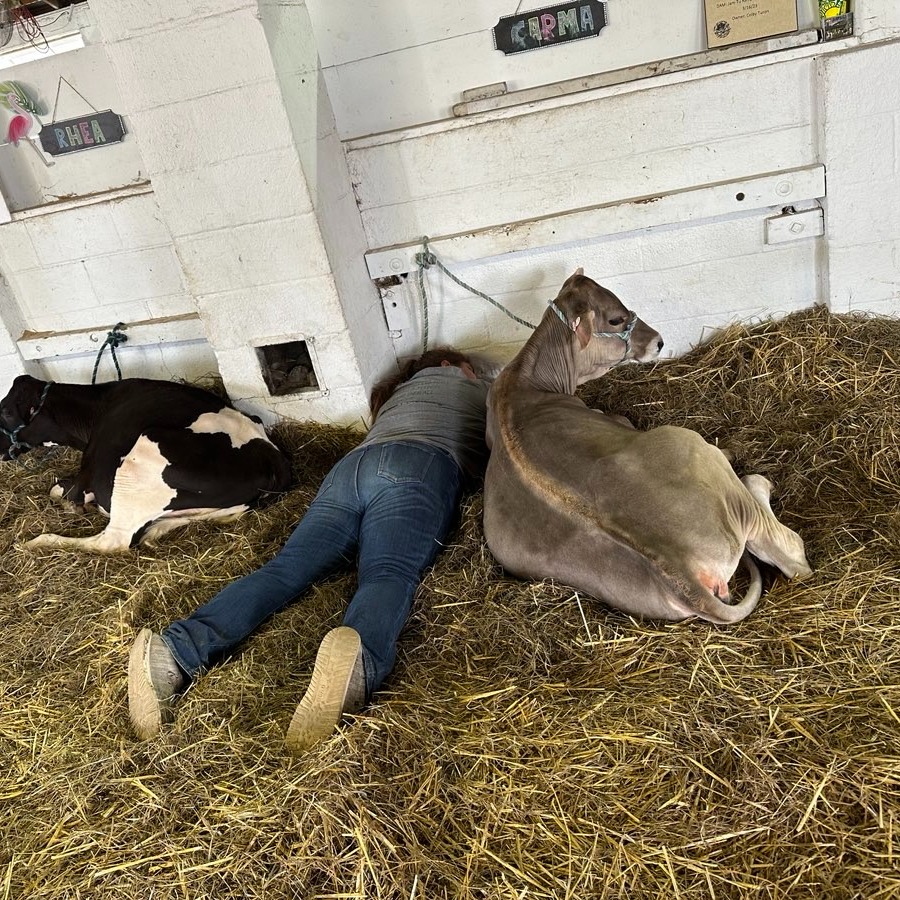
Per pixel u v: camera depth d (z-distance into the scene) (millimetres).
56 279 4566
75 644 2990
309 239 3594
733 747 1979
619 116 3666
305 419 4066
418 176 3928
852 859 1730
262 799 2109
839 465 3018
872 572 2400
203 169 3527
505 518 2717
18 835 2234
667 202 3719
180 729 2410
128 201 4266
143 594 3146
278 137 3410
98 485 3553
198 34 3266
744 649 2238
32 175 4430
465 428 3379
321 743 2211
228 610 2721
